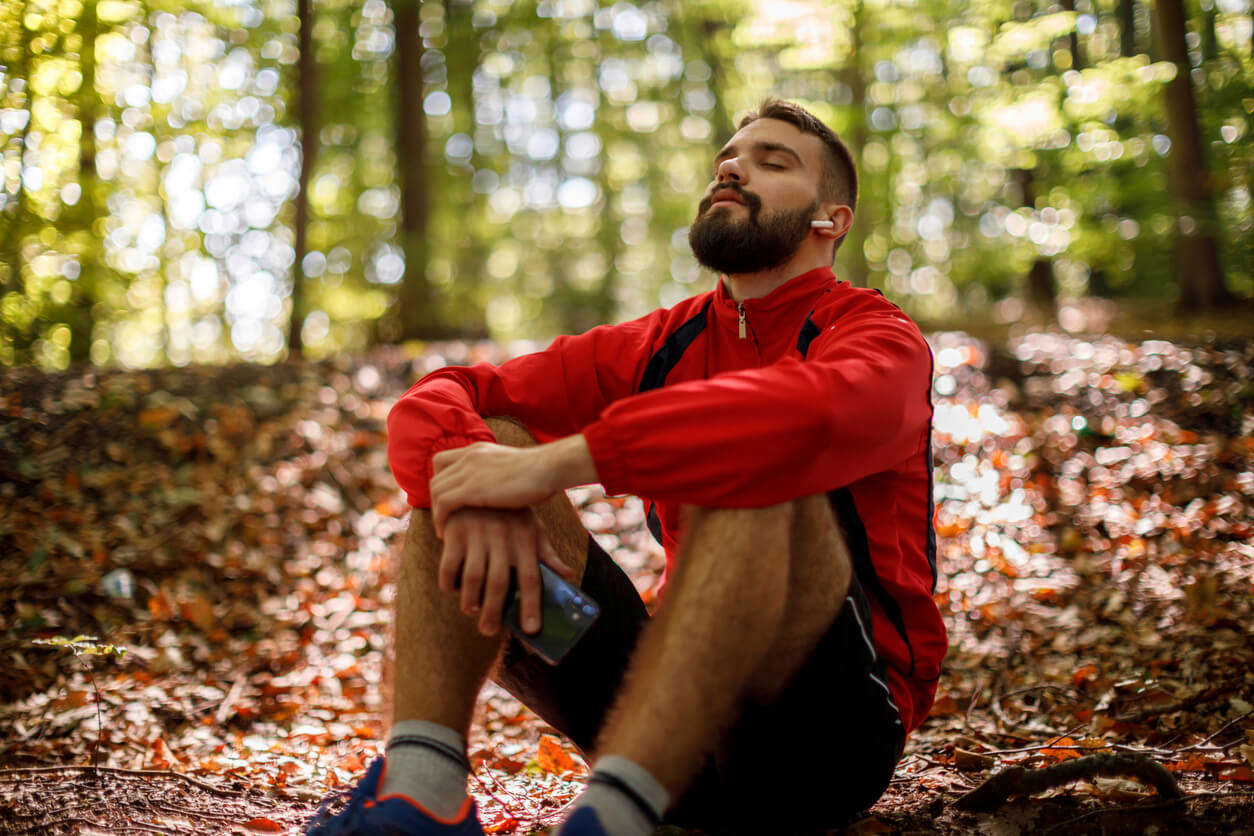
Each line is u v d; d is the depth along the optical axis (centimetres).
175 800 217
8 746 281
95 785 225
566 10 1356
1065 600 390
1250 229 1016
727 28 1321
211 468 508
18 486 474
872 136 1284
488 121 1616
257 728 315
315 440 552
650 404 148
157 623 392
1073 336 719
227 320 1288
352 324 1235
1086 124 959
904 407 159
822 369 151
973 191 1466
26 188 861
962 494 496
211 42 1127
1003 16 1065
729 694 140
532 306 1972
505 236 1858
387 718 167
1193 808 186
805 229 195
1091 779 198
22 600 391
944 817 191
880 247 1528
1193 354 600
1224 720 270
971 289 1703
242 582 432
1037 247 1166
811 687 161
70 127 891
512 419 189
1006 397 609
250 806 218
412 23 1100
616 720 141
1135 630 353
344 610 416
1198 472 470
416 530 167
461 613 160
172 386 576
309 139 1016
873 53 1176
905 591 182
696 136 1678
